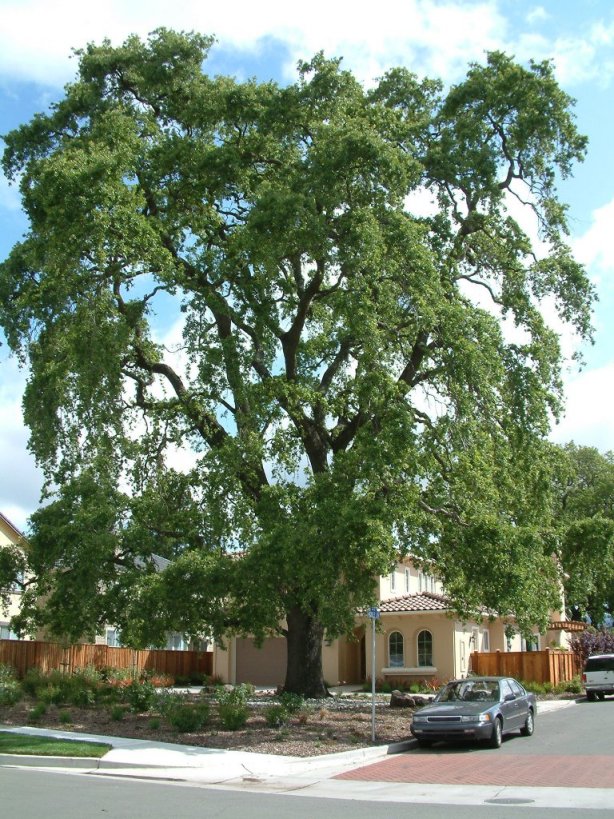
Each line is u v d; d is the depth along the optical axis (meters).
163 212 24.38
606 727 21.00
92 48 25.73
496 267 24.56
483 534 19.89
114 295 22.42
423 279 20.02
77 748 15.55
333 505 18.70
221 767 14.47
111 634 37.34
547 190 24.66
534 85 23.47
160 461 23.56
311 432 24.66
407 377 23.03
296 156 23.67
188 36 25.36
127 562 21.39
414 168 21.62
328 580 18.53
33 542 21.19
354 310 19.70
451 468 21.03
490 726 16.94
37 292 22.47
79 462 22.67
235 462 20.61
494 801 11.04
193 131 25.28
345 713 21.95
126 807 10.29
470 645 35.62
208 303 22.58
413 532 19.67
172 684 33.19
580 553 32.25
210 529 21.50
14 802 10.45
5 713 20.73
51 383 21.67
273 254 20.73
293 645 25.20
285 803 10.95
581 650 38.06
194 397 22.72
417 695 28.59
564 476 23.83
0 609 32.28
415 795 11.74
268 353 24.58
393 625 34.69
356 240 19.67
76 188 19.89
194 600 19.64
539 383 22.05
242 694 20.39
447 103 24.16
